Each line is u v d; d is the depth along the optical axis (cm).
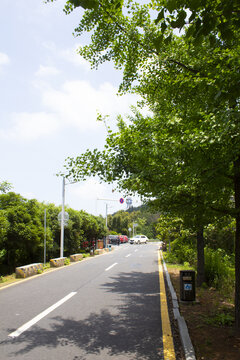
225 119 403
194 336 533
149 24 593
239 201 553
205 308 748
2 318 677
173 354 472
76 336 558
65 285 1129
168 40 336
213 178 482
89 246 3384
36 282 1204
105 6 450
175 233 1692
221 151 462
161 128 577
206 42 538
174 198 582
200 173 478
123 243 5681
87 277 1341
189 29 322
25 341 532
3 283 1187
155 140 577
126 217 7419
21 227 1614
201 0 294
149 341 532
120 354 473
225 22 306
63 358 457
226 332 549
